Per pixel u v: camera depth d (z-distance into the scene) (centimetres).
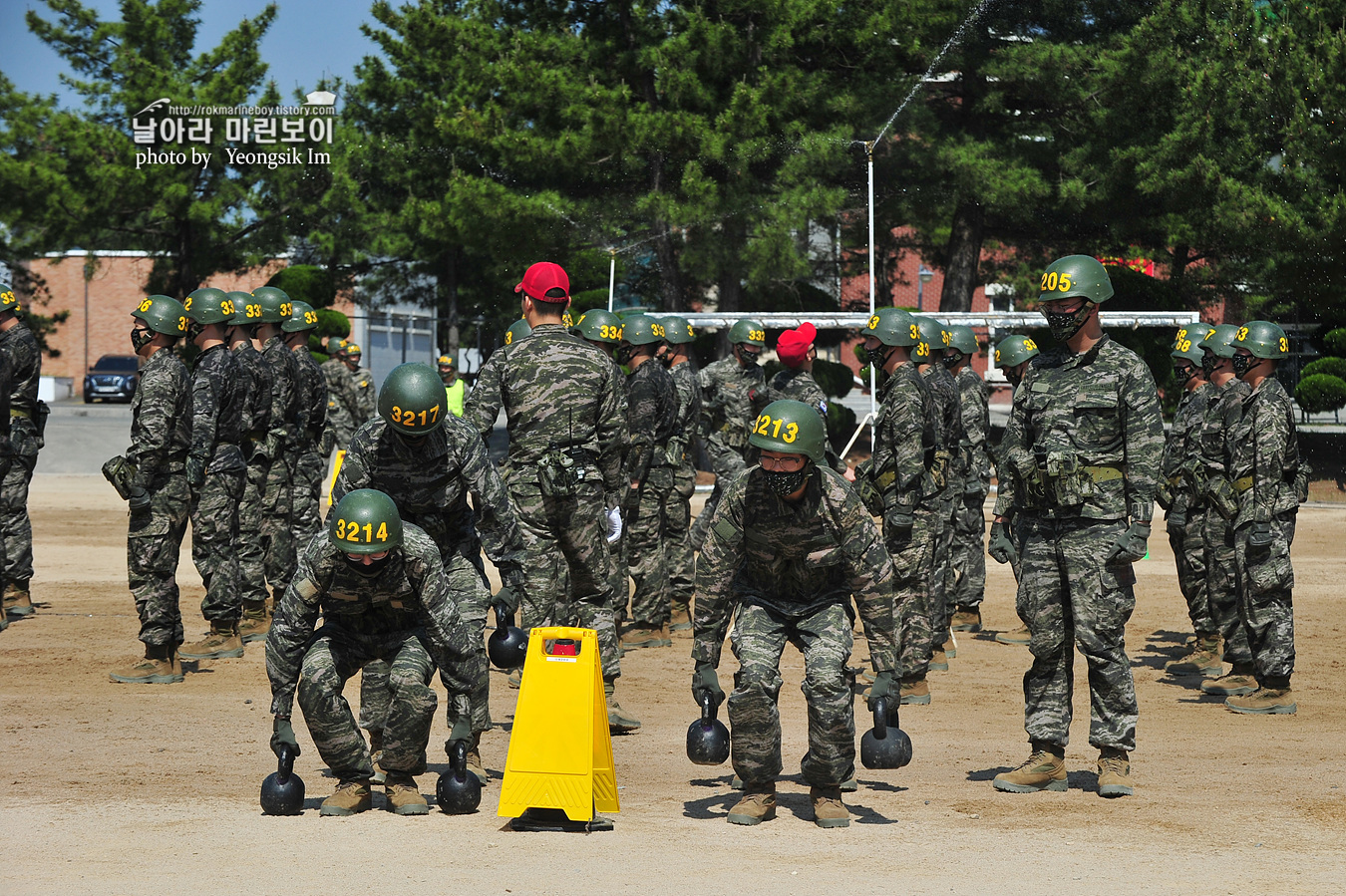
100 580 1844
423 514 798
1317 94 3200
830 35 3434
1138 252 4309
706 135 3186
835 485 714
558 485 938
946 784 869
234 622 1326
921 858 677
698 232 3372
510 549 809
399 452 782
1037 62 3406
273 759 911
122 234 5672
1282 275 3422
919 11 3341
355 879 623
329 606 747
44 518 2570
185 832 713
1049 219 3959
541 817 739
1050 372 860
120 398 6425
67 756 908
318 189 5350
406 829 724
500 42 3466
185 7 5256
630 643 1438
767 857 673
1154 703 1195
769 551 732
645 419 1428
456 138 3434
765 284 3519
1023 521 875
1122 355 841
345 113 5341
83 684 1175
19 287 6475
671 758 936
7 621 1495
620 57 3444
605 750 754
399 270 5825
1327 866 670
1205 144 3328
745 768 749
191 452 1194
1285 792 845
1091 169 3512
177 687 1172
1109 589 834
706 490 3161
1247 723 1102
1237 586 1171
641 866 652
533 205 3341
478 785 763
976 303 6425
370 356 6169
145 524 1179
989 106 3553
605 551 995
